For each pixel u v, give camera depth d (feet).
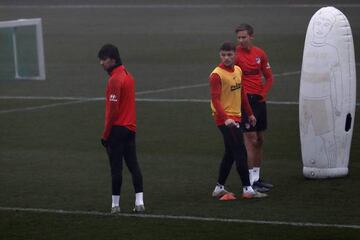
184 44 384.06
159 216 115.85
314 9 490.49
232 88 122.21
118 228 110.22
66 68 318.24
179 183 138.51
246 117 129.90
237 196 128.16
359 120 196.34
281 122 196.65
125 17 492.95
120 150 116.47
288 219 112.98
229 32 419.74
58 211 120.47
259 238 103.91
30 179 143.95
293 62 317.01
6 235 107.96
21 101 240.53
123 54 357.00
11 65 291.38
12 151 169.78
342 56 135.54
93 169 151.53
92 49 377.50
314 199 124.77
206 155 162.30
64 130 193.67
